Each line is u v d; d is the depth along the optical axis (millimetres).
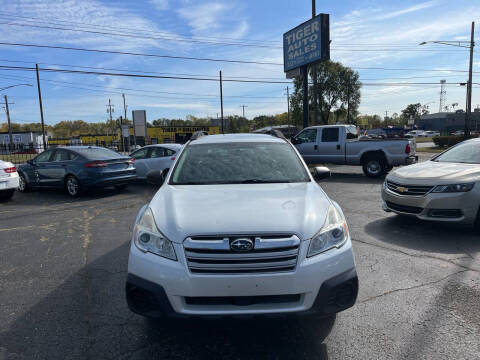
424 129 92000
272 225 2492
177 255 2445
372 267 4145
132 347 2686
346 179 11992
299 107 48250
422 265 4184
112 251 4926
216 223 2521
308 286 2410
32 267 4367
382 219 6391
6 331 2916
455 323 2930
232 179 3494
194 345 2711
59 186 9891
